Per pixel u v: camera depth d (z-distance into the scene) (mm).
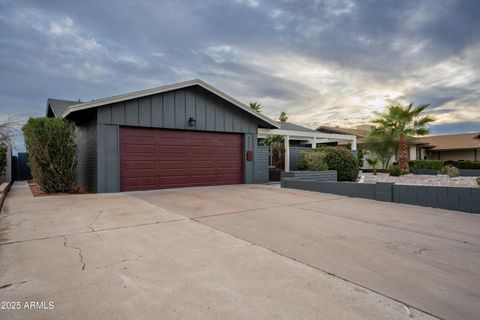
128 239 3934
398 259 3311
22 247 3572
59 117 8859
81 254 3334
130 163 8898
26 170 16375
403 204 6980
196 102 10188
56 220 4984
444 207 6434
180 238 4012
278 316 2102
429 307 2254
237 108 11250
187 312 2145
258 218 5309
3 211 5742
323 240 4012
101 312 2131
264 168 12445
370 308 2227
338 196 8102
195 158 10266
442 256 3424
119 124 8625
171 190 9070
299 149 14539
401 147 17750
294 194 8352
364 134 26266
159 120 9344
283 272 2898
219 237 4094
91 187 8992
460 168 21047
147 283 2611
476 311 2199
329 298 2377
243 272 2883
